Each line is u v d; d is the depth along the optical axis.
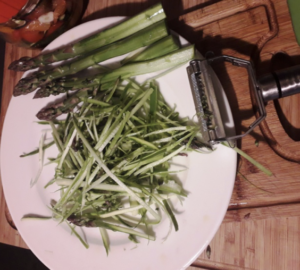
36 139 0.30
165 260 0.26
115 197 0.28
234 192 0.27
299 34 0.25
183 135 0.27
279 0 0.26
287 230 0.26
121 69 0.27
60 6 0.28
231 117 0.25
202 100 0.24
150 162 0.27
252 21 0.27
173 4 0.30
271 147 0.27
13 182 0.30
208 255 0.29
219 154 0.25
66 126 0.28
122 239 0.28
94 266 0.28
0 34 0.29
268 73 0.25
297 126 0.27
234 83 0.28
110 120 0.26
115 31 0.26
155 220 0.27
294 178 0.26
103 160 0.26
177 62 0.26
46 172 0.30
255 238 0.27
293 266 0.26
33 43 0.31
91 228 0.29
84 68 0.28
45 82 0.29
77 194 0.28
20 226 0.30
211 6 0.28
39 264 0.44
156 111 0.27
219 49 0.28
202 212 0.25
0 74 0.40
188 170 0.26
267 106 0.27
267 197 0.27
